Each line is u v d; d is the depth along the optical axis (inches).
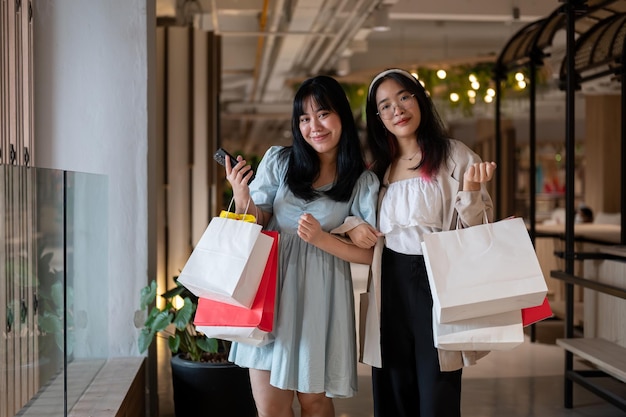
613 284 190.7
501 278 99.1
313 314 110.5
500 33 607.5
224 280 103.5
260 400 115.9
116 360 163.8
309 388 108.8
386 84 111.9
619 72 201.3
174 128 275.6
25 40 155.6
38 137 164.7
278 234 108.8
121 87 166.2
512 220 101.8
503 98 517.7
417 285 110.3
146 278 166.9
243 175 114.6
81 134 165.8
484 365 226.2
